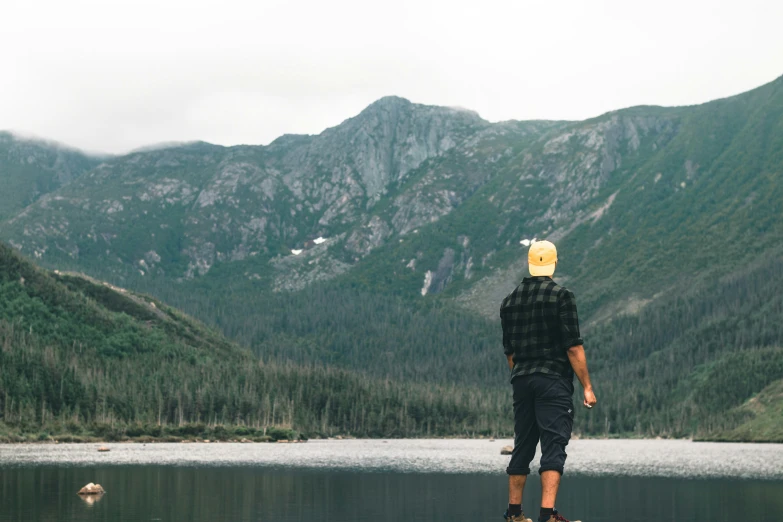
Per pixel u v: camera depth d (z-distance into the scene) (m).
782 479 117.62
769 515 68.12
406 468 139.75
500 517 64.56
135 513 62.22
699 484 106.69
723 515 68.31
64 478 101.44
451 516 65.06
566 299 20.94
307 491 87.62
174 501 72.12
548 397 20.84
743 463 170.50
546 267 21.66
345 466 143.62
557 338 21.08
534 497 83.50
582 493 90.81
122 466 132.38
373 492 87.50
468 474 123.25
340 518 62.91
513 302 21.52
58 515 60.31
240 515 62.53
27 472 114.06
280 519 60.97
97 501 71.44
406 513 66.88
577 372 20.86
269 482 100.88
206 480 101.81
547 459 20.61
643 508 73.94
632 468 150.62
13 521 56.59
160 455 182.25
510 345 21.59
